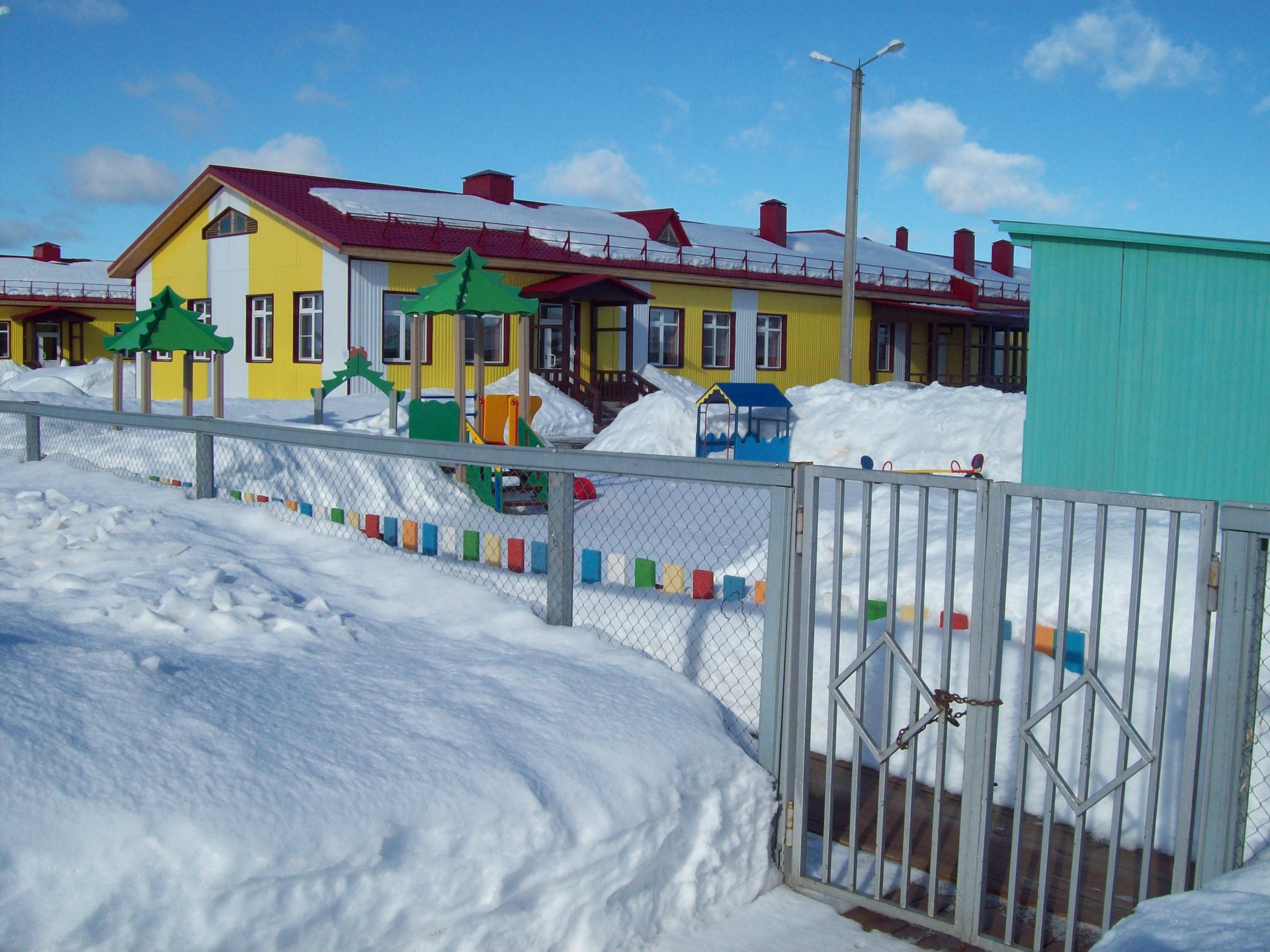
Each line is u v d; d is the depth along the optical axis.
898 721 5.03
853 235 22.64
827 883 3.96
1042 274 11.26
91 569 5.02
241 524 6.36
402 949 3.04
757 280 30.78
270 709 3.44
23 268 45.97
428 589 5.18
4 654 3.36
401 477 10.66
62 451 11.50
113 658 3.48
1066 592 3.51
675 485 12.01
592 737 3.72
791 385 32.38
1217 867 3.25
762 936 3.66
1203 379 10.66
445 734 3.51
